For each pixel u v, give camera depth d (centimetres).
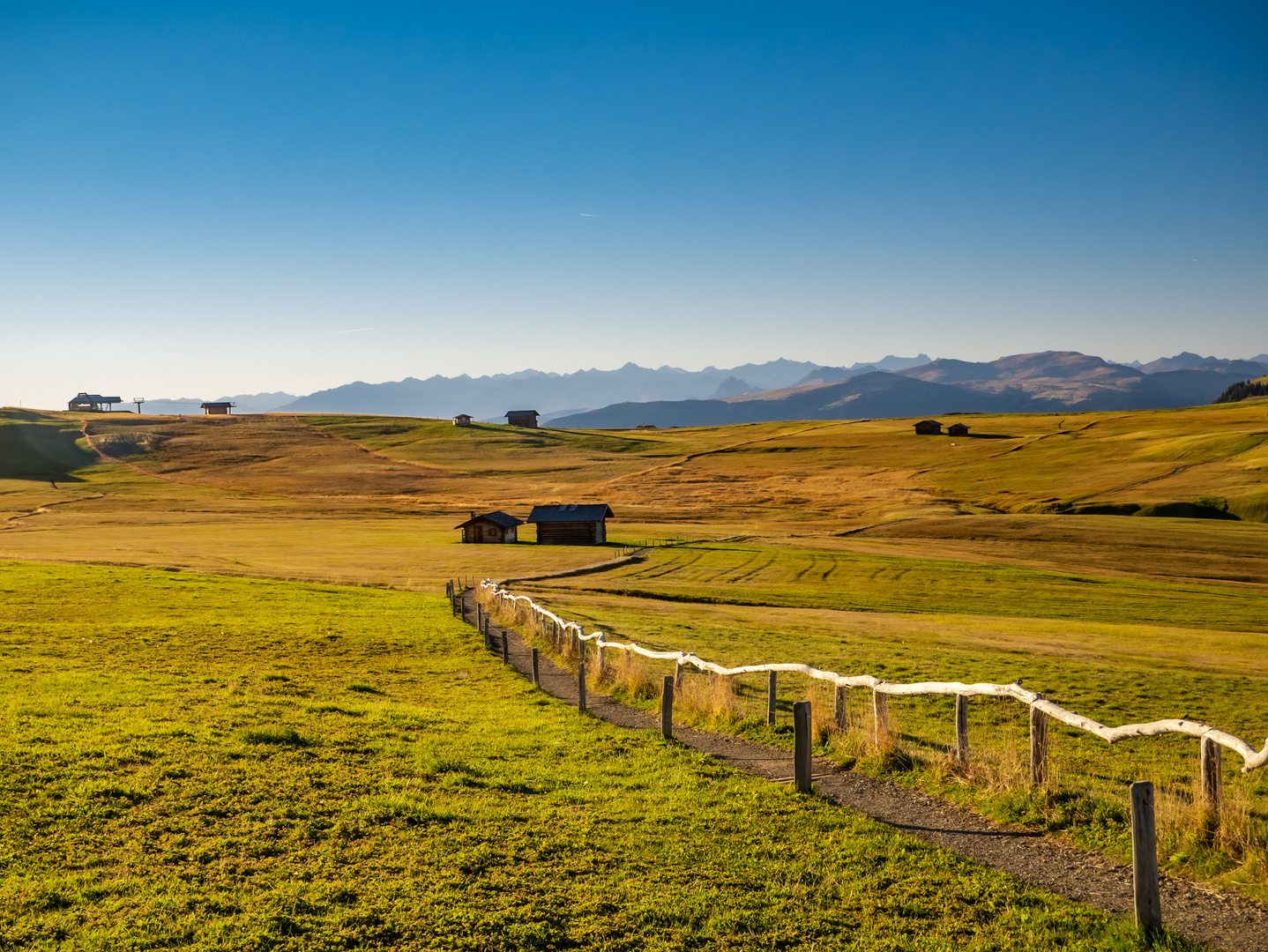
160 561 6375
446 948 764
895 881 920
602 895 876
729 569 6669
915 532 9150
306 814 1080
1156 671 2505
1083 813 1062
